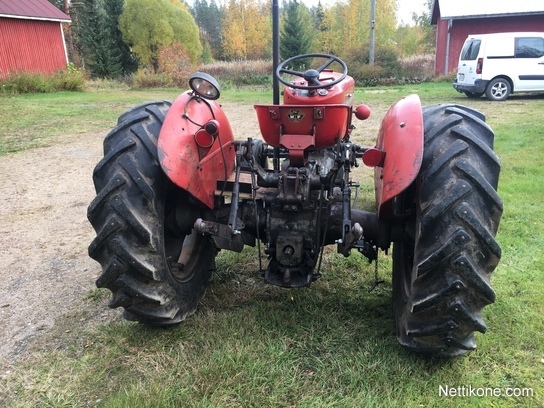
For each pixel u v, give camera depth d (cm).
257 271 364
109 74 3934
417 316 228
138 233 235
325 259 377
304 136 277
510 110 1129
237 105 1445
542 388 234
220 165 300
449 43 2341
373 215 285
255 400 229
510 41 1330
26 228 482
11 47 2092
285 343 269
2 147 866
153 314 259
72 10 4219
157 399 226
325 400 228
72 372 257
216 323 290
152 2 4116
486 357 255
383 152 243
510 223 430
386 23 4975
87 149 854
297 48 3512
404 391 234
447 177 213
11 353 277
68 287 355
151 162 249
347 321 291
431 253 210
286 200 267
